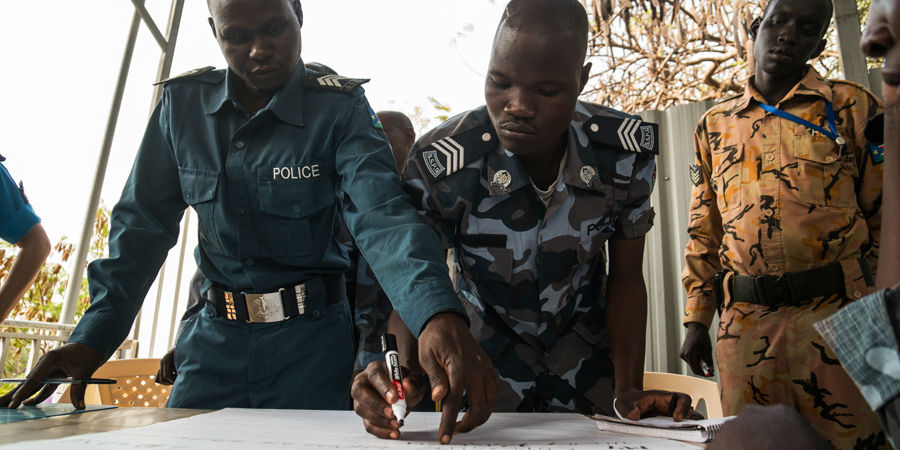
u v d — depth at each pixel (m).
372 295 1.83
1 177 2.07
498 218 1.35
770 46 2.04
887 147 0.62
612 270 1.48
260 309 1.38
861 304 0.55
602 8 4.04
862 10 3.16
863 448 1.76
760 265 1.94
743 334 1.94
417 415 1.17
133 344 3.57
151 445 0.81
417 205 1.33
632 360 1.37
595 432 1.00
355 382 1.00
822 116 1.96
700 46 4.06
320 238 1.43
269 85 1.40
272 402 1.36
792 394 1.85
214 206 1.40
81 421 1.04
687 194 3.50
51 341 3.14
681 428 0.92
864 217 1.94
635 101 4.27
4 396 1.19
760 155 2.02
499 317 1.43
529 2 1.09
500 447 0.86
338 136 1.42
